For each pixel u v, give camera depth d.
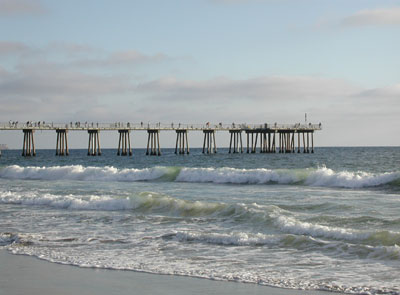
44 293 9.81
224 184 35.38
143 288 10.20
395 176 30.69
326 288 10.14
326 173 33.66
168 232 16.83
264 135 106.06
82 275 11.30
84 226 18.48
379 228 15.95
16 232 17.34
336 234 14.74
